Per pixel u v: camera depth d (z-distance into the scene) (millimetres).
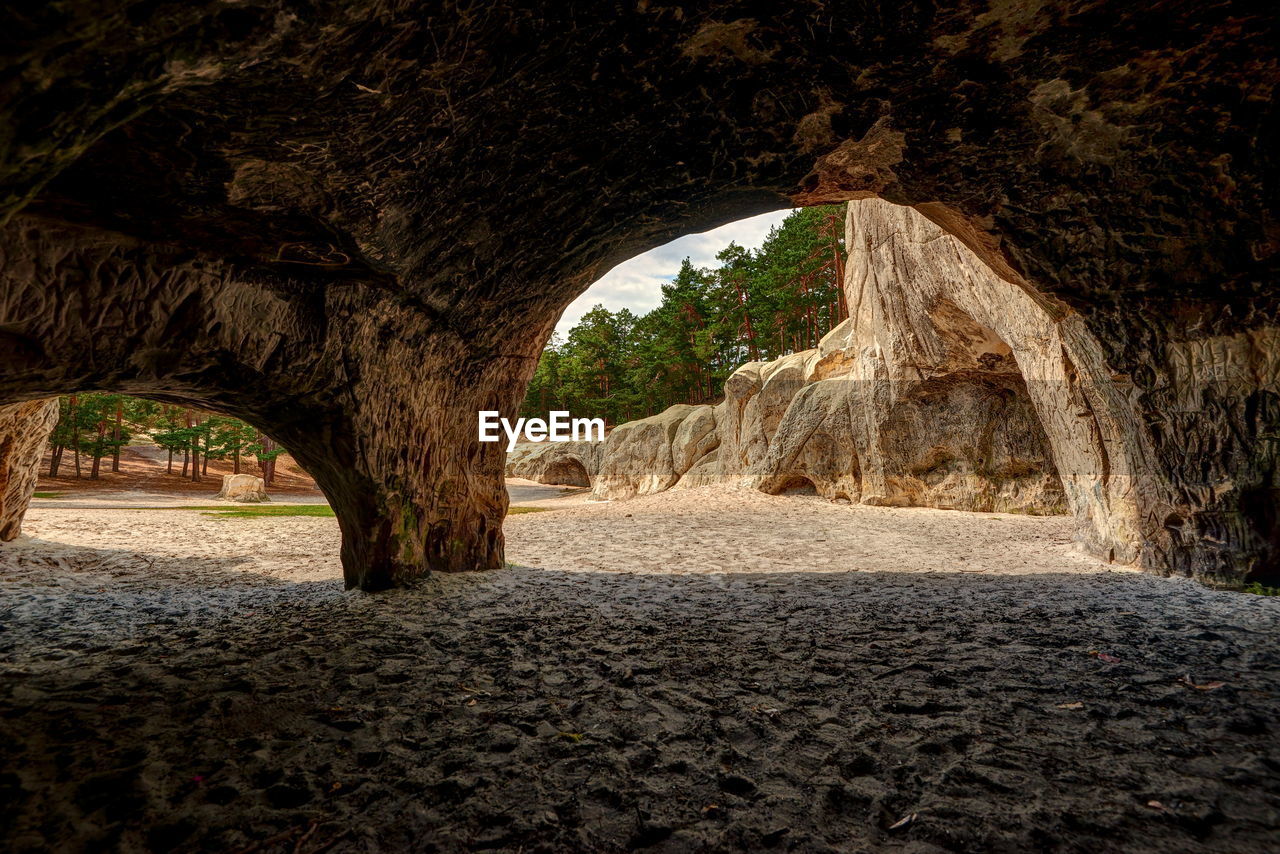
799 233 33250
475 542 8297
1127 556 7602
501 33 3068
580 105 3943
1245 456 5809
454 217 4543
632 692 3553
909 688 3545
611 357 49250
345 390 5445
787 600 6250
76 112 1807
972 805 2283
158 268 3654
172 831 2107
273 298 4418
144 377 3945
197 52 1973
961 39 3818
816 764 2645
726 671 3924
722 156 4836
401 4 2475
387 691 3543
